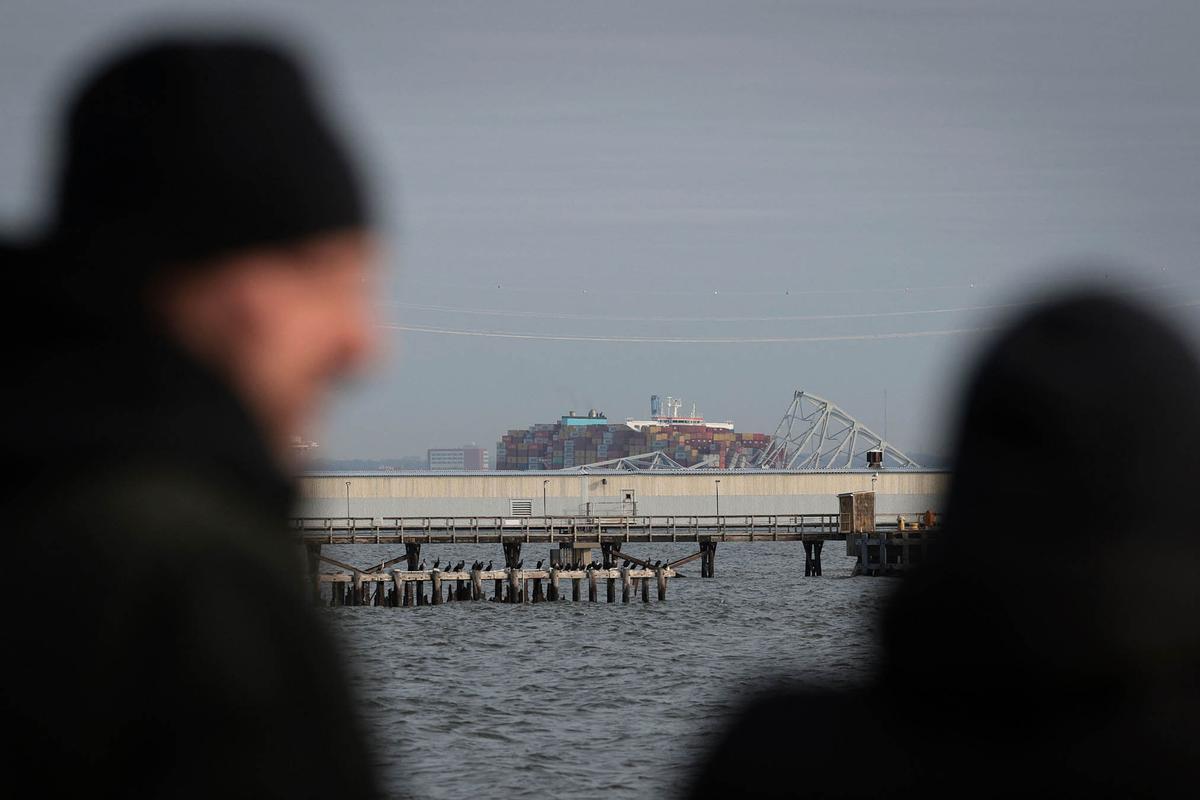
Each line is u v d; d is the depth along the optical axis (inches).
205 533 260.7
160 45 268.4
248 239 270.1
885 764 344.8
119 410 265.9
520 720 4197.8
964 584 330.0
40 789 247.3
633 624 7741.1
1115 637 319.6
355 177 280.8
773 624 7682.1
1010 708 333.7
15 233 269.3
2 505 258.8
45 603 250.5
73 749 246.4
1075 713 331.0
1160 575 320.2
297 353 279.4
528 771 3380.9
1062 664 323.9
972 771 336.2
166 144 265.1
